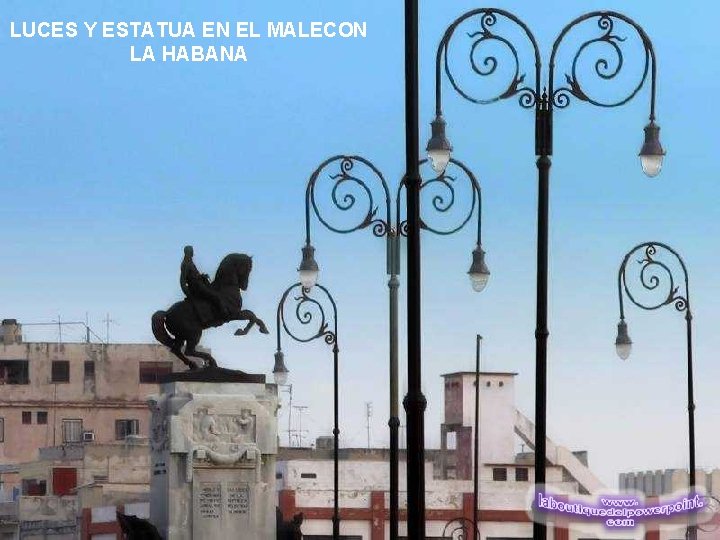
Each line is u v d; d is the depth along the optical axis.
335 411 62.06
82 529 94.62
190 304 47.03
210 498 46.66
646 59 35.72
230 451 46.72
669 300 52.12
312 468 90.19
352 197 44.78
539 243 35.34
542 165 35.38
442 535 90.69
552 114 35.38
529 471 93.38
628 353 50.19
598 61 35.47
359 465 90.75
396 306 46.91
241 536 46.69
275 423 47.12
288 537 47.09
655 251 51.12
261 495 46.88
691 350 55.25
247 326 47.12
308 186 45.78
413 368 32.34
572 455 94.12
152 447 47.84
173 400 46.84
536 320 35.38
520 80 35.12
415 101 32.34
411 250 32.38
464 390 94.50
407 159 32.38
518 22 35.12
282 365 59.69
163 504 46.94
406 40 32.31
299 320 57.25
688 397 55.75
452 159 41.91
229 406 46.84
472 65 35.00
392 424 47.28
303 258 46.03
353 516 89.88
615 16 35.50
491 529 91.12
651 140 36.31
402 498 90.81
